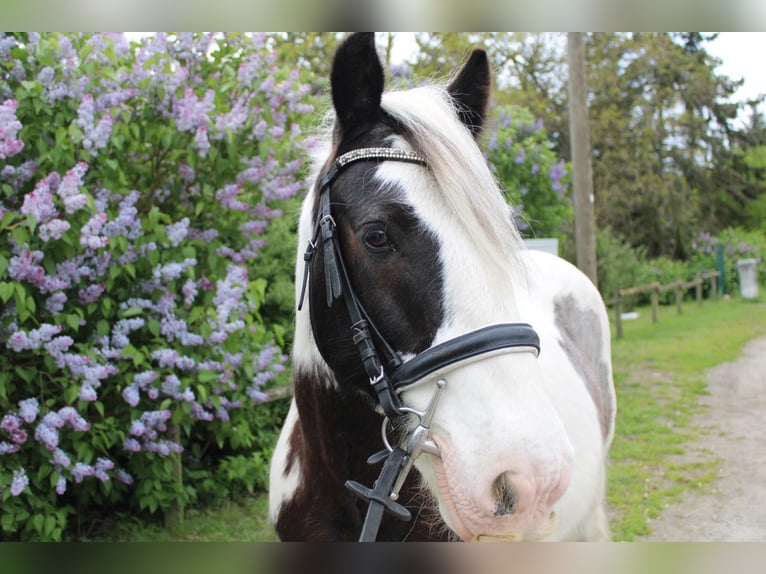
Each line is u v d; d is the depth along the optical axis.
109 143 3.61
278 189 4.21
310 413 1.88
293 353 1.97
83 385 3.20
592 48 17.12
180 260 3.78
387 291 1.50
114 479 3.96
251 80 4.09
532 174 8.33
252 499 4.47
